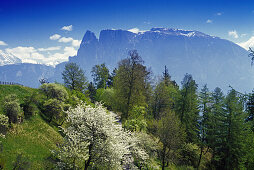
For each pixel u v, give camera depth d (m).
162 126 24.14
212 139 28.66
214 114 29.55
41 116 26.70
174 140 23.03
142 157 18.33
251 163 24.28
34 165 15.52
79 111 14.47
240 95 14.55
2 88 26.69
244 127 24.38
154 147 21.45
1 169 13.24
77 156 12.77
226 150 26.27
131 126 23.20
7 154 15.29
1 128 18.42
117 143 13.52
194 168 27.92
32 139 20.05
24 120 22.83
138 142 19.97
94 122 13.33
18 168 14.04
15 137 18.67
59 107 28.16
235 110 24.70
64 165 13.39
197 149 30.75
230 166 25.70
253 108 14.05
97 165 13.04
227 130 26.00
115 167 13.41
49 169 15.76
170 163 25.59
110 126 14.13
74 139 13.25
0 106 21.52
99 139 12.89
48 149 19.70
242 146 24.41
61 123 29.78
